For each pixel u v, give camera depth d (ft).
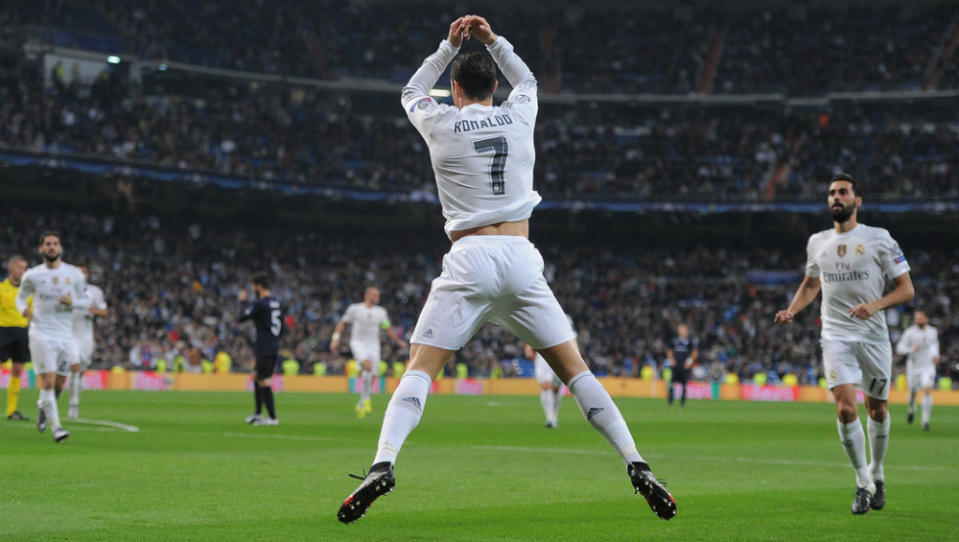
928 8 176.45
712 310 157.58
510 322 17.48
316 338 144.97
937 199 150.10
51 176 146.10
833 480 31.32
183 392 112.06
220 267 151.02
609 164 165.78
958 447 47.26
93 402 79.82
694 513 23.54
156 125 145.28
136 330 133.28
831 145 164.35
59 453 34.81
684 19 183.21
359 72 170.30
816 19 178.91
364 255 163.84
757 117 172.86
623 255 169.89
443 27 179.83
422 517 22.24
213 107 157.07
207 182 143.23
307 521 21.13
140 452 36.01
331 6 175.11
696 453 41.68
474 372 142.41
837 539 20.15
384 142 164.66
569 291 162.09
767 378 142.72
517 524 21.38
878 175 157.07
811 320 154.61
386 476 15.79
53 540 18.40
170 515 21.56
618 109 175.01
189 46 156.87
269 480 28.22
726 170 164.04
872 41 173.17
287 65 164.76
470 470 32.58
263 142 156.46
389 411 16.60
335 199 158.51
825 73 169.48
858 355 25.68
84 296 40.55
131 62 151.84
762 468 34.99
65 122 137.18
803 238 169.48
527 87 18.47
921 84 164.04
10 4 142.31
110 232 146.72
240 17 165.68
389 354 144.46
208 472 29.94
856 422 24.70
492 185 17.28
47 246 39.47
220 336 140.15
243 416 62.85
